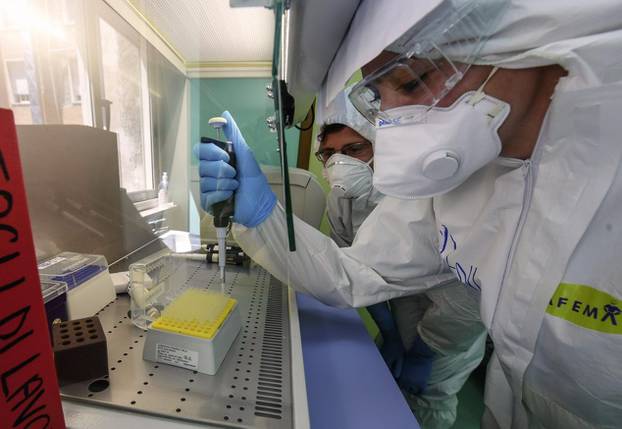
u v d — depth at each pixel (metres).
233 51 0.63
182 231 0.80
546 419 0.64
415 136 0.54
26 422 0.24
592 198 0.46
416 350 1.26
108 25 0.70
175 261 0.79
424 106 0.51
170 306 0.53
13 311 0.22
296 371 0.46
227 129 0.65
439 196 0.77
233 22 0.60
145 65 0.72
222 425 0.35
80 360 0.39
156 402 0.38
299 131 1.78
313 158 1.86
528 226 0.55
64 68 0.64
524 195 0.56
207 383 0.42
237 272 0.83
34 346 0.24
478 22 0.40
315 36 0.56
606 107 0.41
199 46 0.64
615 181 0.44
